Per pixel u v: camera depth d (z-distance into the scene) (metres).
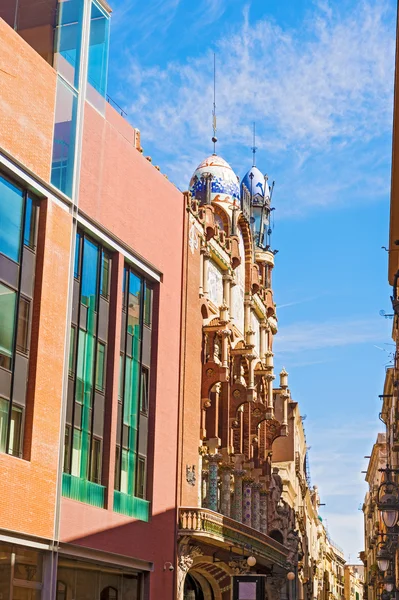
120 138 40.78
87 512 35.50
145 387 41.84
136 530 38.81
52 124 35.69
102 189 38.88
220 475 49.50
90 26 39.56
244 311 57.69
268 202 76.50
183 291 45.84
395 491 50.03
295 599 65.44
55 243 35.09
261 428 58.69
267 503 59.97
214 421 48.75
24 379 33.00
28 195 34.38
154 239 43.12
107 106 42.09
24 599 31.66
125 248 40.62
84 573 35.56
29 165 33.91
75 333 36.53
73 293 36.72
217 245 52.03
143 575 39.50
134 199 41.59
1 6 38.16
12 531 30.88
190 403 45.28
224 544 45.22
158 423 41.88
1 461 30.64
